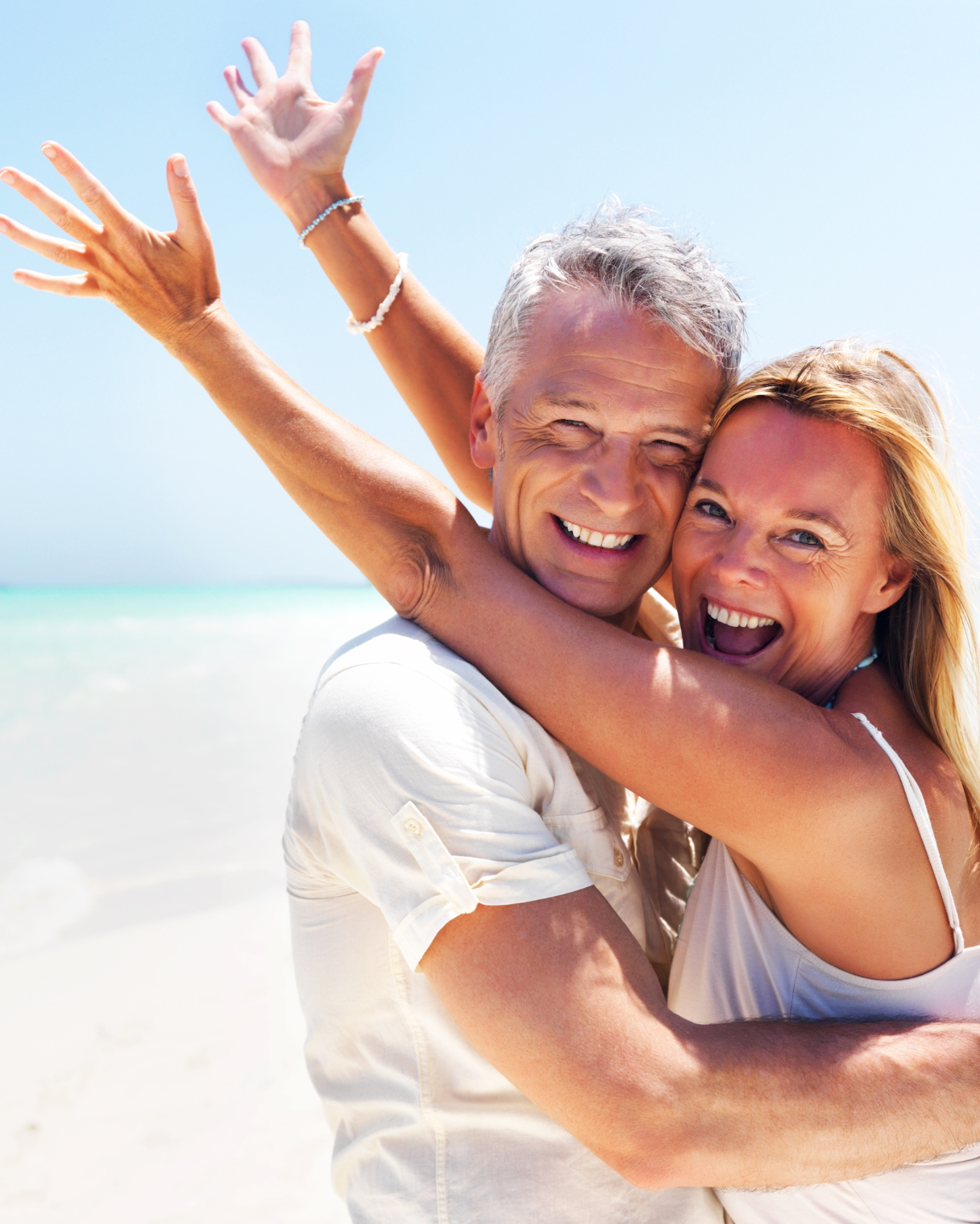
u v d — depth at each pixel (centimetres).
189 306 164
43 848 811
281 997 557
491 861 126
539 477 168
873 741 144
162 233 163
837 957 146
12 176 160
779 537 163
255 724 1485
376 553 154
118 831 865
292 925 158
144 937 633
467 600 149
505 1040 121
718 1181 125
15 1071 478
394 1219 138
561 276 167
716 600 170
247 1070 484
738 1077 124
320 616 4491
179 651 2627
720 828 137
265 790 1025
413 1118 138
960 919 151
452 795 129
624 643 143
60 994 554
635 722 136
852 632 172
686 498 174
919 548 163
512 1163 136
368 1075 145
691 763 134
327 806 140
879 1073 129
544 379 166
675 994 163
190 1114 449
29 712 1552
